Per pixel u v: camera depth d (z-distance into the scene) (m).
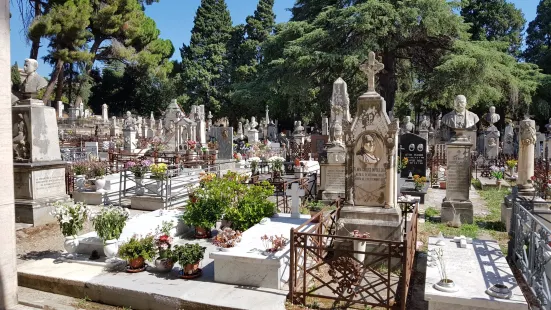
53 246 9.95
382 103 8.83
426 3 36.03
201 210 9.98
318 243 8.38
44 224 12.12
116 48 50.66
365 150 8.91
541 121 52.47
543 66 57.62
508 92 41.59
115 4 46.50
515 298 5.62
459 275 6.50
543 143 27.53
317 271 7.96
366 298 6.85
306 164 20.03
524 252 7.96
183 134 28.55
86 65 50.56
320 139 26.94
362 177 9.03
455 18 37.00
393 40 38.97
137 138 35.72
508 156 26.11
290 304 6.54
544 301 6.47
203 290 6.85
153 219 10.42
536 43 63.03
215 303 6.36
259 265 7.00
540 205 9.93
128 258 7.64
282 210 13.13
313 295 6.55
